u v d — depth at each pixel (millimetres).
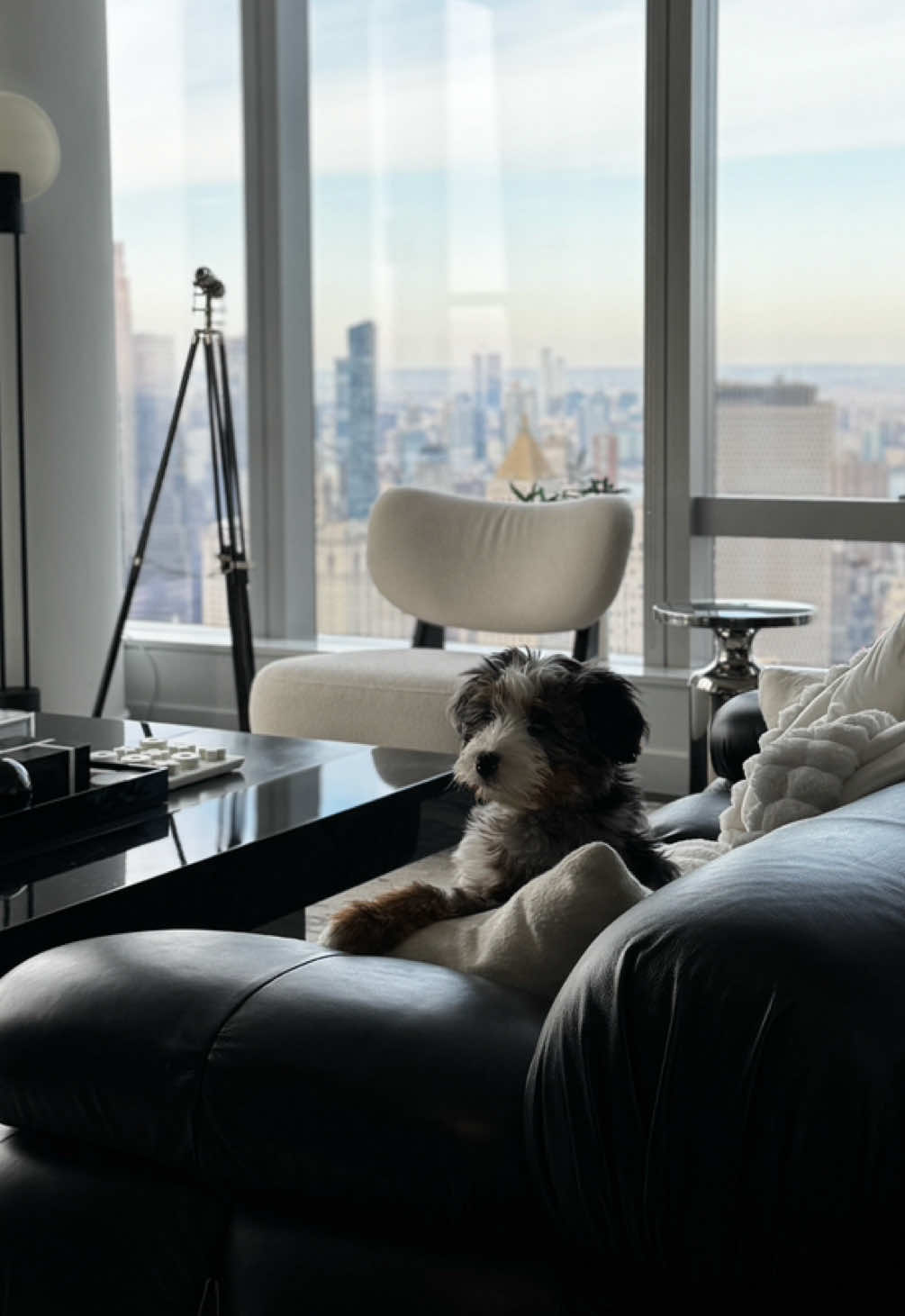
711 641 4840
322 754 2889
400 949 1469
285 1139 1137
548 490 4988
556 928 1284
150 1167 1230
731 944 997
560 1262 1086
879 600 4559
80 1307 1214
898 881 1109
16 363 4742
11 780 2209
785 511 4570
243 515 5430
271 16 5094
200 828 2312
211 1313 1189
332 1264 1132
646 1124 1004
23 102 4324
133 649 5492
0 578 4785
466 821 2760
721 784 2625
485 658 2002
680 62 4500
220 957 1288
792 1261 969
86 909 1931
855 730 1774
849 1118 947
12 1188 1250
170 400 5590
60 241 4754
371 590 5352
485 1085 1114
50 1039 1239
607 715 1800
